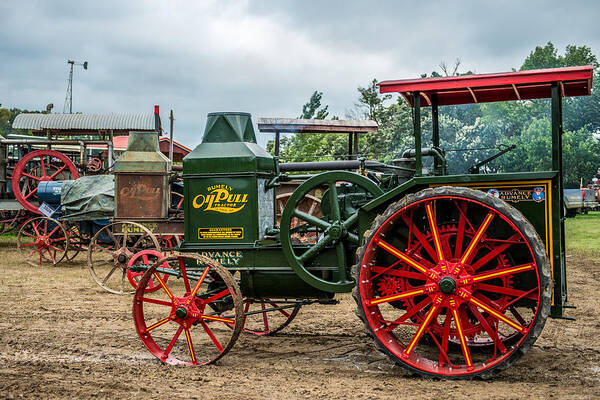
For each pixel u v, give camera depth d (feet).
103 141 50.98
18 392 15.94
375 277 17.94
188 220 20.06
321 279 19.06
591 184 105.19
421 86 17.35
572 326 24.32
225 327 24.85
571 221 83.56
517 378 16.94
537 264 15.30
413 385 16.30
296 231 21.29
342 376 17.51
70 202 42.04
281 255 19.52
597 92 114.11
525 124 77.36
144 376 17.57
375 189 18.19
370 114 92.73
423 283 18.13
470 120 67.87
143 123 54.70
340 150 55.47
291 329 24.44
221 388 16.30
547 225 16.24
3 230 57.36
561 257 17.26
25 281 37.99
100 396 15.64
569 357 19.42
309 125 41.27
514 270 15.90
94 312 28.37
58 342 22.35
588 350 20.42
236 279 20.95
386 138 78.64
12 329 24.62
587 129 117.39
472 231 17.29
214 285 20.95
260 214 19.99
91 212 41.34
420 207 18.01
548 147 75.46
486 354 20.22
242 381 16.97
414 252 17.52
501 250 16.58
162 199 36.37
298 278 19.65
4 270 42.91
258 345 21.77
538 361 18.90
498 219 17.07
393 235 18.40
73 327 25.08
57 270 43.11
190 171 19.99
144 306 30.01
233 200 19.72
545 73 16.51
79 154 61.98
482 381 16.57
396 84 17.52
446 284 16.19
